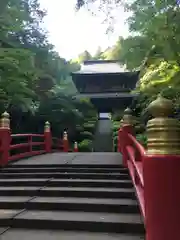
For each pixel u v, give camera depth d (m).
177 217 2.40
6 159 7.70
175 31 7.68
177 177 2.44
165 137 2.51
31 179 6.17
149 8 9.33
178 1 7.38
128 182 5.52
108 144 24.02
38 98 17.84
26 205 4.61
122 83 25.20
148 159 2.53
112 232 3.70
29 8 17.05
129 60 11.97
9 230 3.81
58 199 4.85
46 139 11.12
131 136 5.81
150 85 12.29
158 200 2.45
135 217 3.98
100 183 5.61
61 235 3.58
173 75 10.32
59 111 20.52
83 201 4.63
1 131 7.74
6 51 11.95
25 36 18.59
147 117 13.45
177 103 8.94
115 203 4.43
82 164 7.17
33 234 3.63
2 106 13.38
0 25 12.27
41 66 20.09
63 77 26.17
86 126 25.14
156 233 2.42
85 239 3.41
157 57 11.01
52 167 7.30
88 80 25.34
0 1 12.12
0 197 5.11
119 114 25.28
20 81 12.89
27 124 19.33
